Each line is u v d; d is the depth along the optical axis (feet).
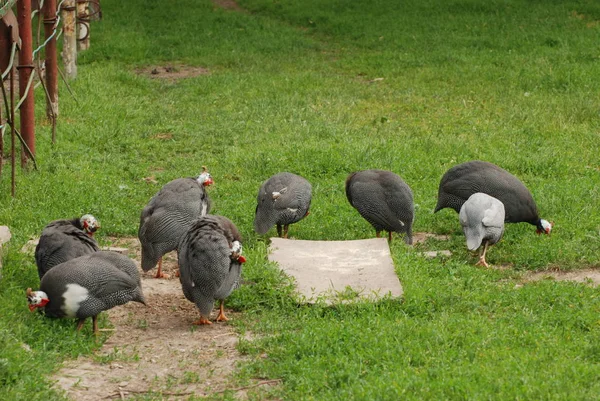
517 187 34.99
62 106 55.16
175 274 31.89
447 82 64.64
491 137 50.01
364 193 34.04
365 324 26.05
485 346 24.14
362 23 84.17
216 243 26.63
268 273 29.81
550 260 32.86
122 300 25.82
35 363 22.58
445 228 36.81
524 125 52.54
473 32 78.79
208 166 45.06
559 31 76.95
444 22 82.28
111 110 55.42
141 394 22.22
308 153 45.39
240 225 36.17
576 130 51.39
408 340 24.53
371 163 44.27
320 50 77.87
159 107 58.34
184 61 73.82
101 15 85.05
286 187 33.99
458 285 29.96
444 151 47.06
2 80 36.65
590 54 68.85
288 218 33.81
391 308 27.58
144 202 39.24
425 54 73.05
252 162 44.65
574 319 26.40
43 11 50.80
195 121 54.75
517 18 82.23
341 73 69.46
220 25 85.81
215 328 26.96
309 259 31.83
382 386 21.47
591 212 37.50
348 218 37.11
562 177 43.24
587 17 81.30
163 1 94.89
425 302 28.17
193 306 28.96
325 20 87.04
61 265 25.57
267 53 76.95
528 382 21.45
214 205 38.40
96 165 44.06
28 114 42.29
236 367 23.80
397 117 55.83
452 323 25.85
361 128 52.70
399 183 34.19
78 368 23.57
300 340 24.68
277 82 65.10
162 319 27.78
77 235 28.12
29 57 41.73
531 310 27.32
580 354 23.63
